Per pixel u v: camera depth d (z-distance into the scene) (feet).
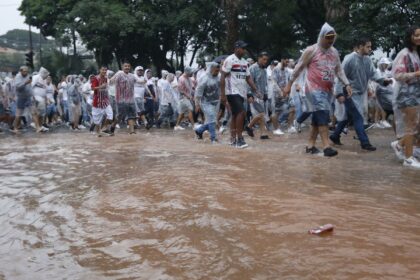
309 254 10.00
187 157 24.16
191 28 99.04
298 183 16.89
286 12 88.94
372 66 26.73
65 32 102.89
